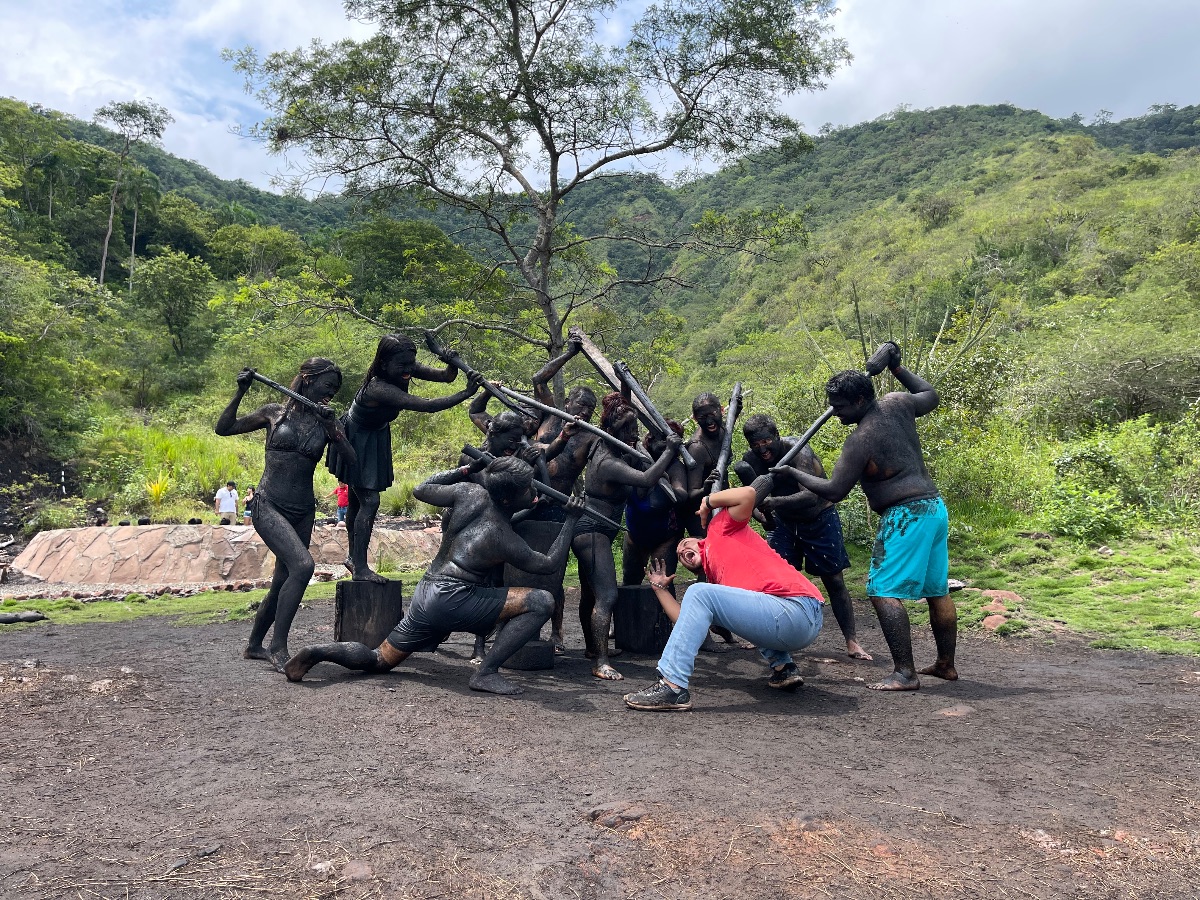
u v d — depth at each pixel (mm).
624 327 12758
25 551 14078
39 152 51219
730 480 9617
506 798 2910
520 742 3557
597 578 5359
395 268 35844
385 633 5520
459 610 4562
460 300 11875
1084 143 81062
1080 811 2873
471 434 24891
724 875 2414
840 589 5801
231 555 12594
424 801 2863
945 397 11562
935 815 2828
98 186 53906
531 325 12375
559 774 3160
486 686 4520
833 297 13328
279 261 53750
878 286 46875
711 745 3592
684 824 2711
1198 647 5484
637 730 3828
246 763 3264
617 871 2428
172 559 12516
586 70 10750
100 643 6336
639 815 2768
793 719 4090
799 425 12000
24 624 7609
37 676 4766
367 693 4305
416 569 12031
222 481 19250
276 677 4773
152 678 4766
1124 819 2812
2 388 20016
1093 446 10758
